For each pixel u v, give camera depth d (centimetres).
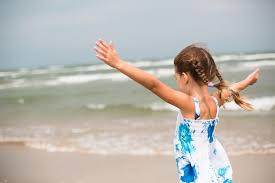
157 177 601
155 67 3906
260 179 573
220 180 275
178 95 259
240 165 642
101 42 246
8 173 658
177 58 271
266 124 927
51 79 3350
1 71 5969
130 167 659
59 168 677
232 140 799
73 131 1001
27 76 4162
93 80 3000
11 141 916
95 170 654
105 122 1113
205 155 269
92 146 819
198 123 266
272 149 713
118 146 803
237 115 1062
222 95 285
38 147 841
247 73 2383
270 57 3844
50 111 1462
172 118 1102
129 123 1063
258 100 1299
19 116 1365
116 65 244
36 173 652
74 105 1633
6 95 2264
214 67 272
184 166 276
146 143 812
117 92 2041
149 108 1329
